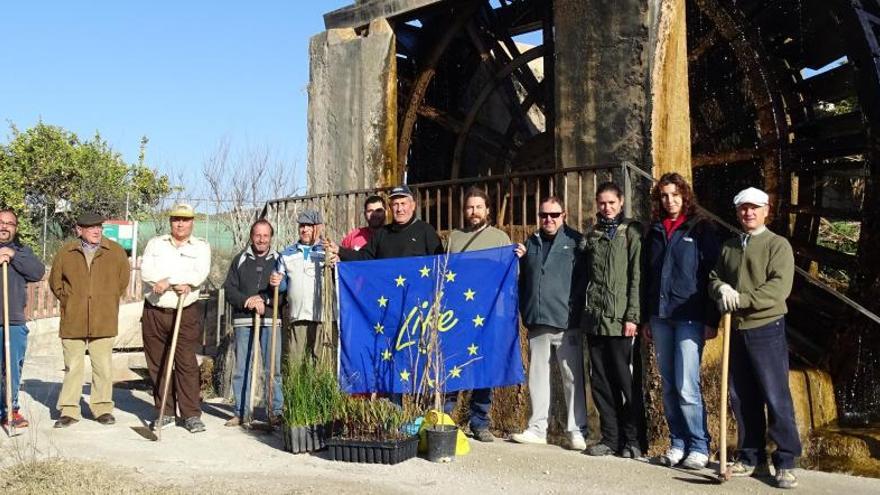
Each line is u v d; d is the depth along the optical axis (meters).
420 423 6.47
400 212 7.30
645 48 8.04
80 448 6.54
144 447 6.65
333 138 10.78
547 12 12.23
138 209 28.77
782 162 10.82
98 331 7.50
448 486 5.48
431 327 6.90
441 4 10.14
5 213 7.21
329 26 11.05
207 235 19.08
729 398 6.37
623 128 8.10
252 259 7.59
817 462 7.19
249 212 16.33
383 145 10.38
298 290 7.38
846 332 9.33
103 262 7.57
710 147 11.61
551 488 5.45
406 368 6.98
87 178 28.31
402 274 7.12
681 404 5.95
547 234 6.82
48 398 8.93
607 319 6.23
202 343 11.59
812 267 11.80
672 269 5.96
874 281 9.23
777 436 5.48
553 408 7.30
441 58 13.16
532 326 6.84
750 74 10.79
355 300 7.19
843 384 9.15
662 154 7.95
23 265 7.30
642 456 6.39
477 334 6.95
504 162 13.09
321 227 7.66
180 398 7.37
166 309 7.38
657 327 6.08
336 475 5.76
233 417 8.16
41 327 15.47
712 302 5.89
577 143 8.42
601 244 6.36
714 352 7.25
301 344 7.41
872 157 9.61
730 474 5.62
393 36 10.47
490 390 7.19
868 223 9.48
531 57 12.27
